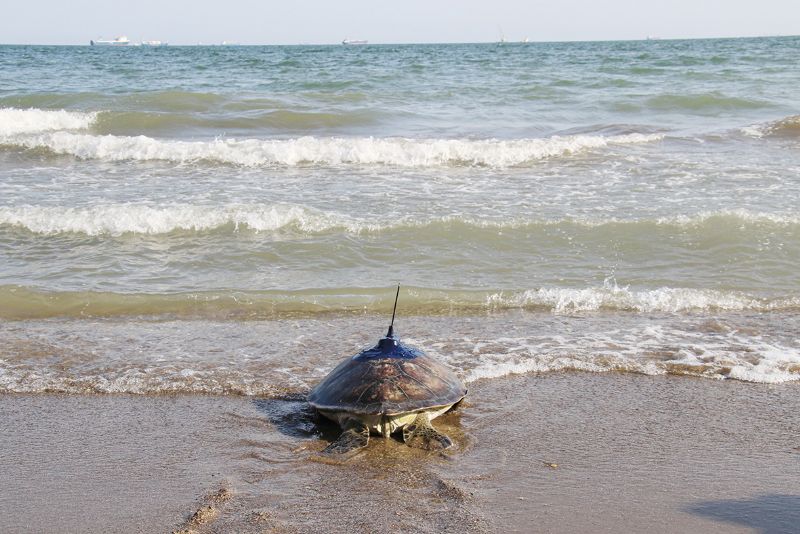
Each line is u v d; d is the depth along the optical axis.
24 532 3.89
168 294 7.62
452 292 7.66
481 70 35.34
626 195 11.01
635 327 6.86
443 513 4.01
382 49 88.38
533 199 10.84
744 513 4.04
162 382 5.73
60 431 5.03
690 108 21.38
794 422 5.15
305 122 18.56
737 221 9.52
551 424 5.11
